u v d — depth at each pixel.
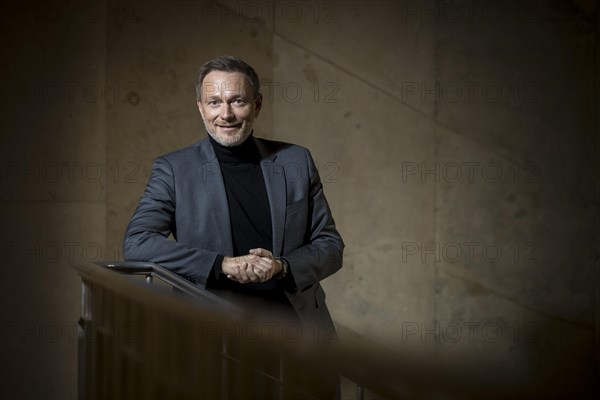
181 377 2.10
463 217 5.46
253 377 2.22
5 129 4.40
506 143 5.49
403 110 5.37
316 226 2.89
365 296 5.35
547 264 5.57
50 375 4.57
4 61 4.38
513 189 5.51
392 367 1.37
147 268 2.53
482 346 5.50
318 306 2.79
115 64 4.71
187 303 1.76
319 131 5.25
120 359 2.28
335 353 1.50
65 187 4.58
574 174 5.58
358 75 5.30
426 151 5.41
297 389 2.18
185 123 4.92
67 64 4.57
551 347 5.56
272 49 5.15
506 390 1.29
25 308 4.49
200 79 2.76
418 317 5.41
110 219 4.72
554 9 5.51
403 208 5.38
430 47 5.39
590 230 5.58
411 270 5.40
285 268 2.62
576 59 5.55
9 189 4.42
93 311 2.33
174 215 2.77
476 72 5.45
